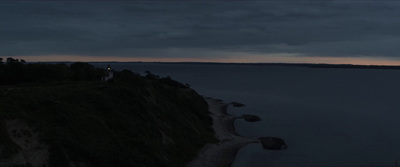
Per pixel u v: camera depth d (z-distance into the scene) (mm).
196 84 153750
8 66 48031
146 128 33656
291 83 169125
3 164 20891
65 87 36438
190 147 36656
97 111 31906
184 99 56875
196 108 54844
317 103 86750
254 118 59469
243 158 37125
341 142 44969
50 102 28938
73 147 24781
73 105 30438
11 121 24094
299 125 56062
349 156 38750
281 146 41812
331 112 71125
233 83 163000
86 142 26203
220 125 52719
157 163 28859
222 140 43375
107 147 26922
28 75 47250
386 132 51406
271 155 38469
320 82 182000
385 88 142500
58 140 24547
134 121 33406
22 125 24328
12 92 30156
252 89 129125
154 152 29969
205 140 41031
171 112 43219
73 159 24078
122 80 44719
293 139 46281
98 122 29703
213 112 64938
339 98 100000
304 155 38969
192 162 33469
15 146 22406
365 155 39281
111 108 33125
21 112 25656
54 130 25469
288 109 74750
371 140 46312
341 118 63500
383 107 80562
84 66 64875
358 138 47344
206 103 72312
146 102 39531
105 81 46438
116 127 30938
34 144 23578
